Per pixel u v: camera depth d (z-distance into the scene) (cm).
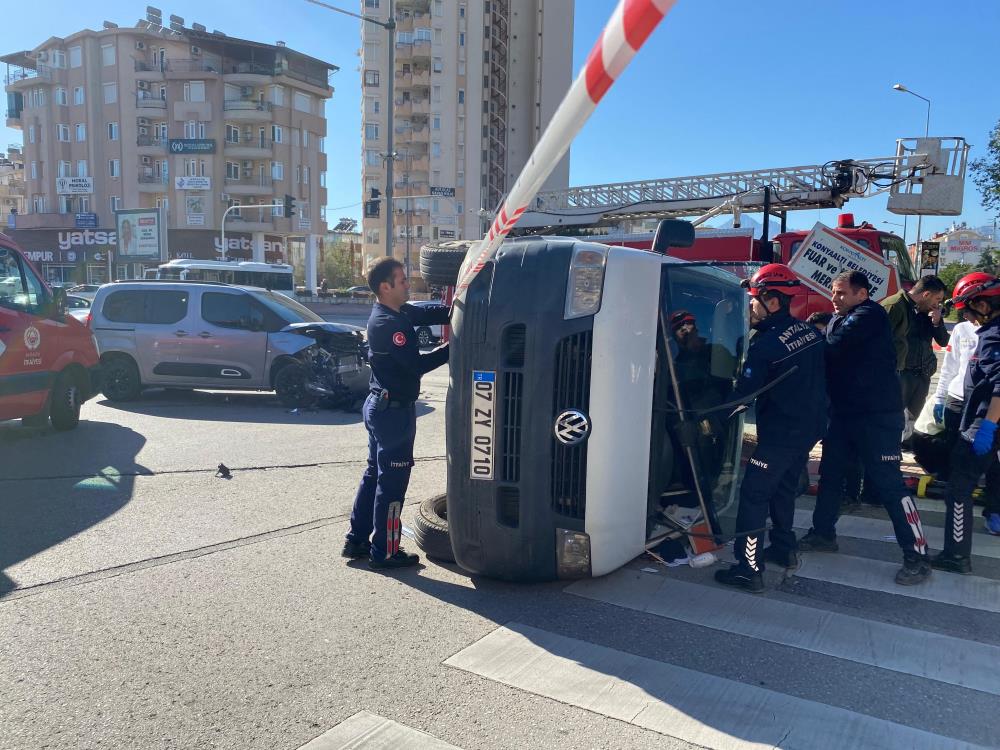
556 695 319
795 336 419
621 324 397
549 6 6844
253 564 469
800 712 307
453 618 394
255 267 3022
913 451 646
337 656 351
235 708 305
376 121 6800
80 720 296
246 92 5803
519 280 404
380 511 457
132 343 1094
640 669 342
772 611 406
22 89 6100
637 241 1345
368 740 285
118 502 594
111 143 5866
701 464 459
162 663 341
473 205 6819
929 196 1330
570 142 261
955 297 458
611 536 412
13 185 9081
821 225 891
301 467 716
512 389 405
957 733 295
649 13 196
